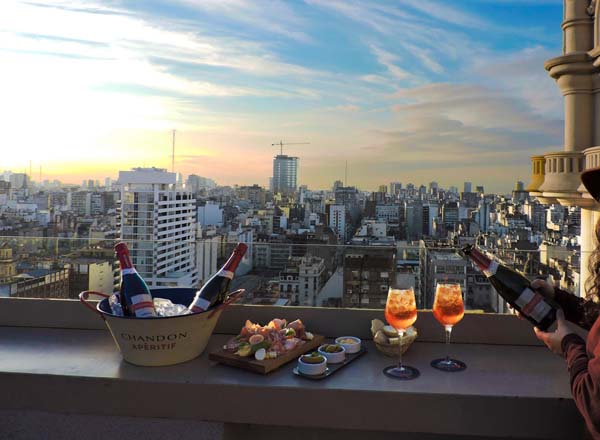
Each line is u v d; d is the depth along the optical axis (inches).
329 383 42.8
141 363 46.6
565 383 43.4
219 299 52.6
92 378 43.8
